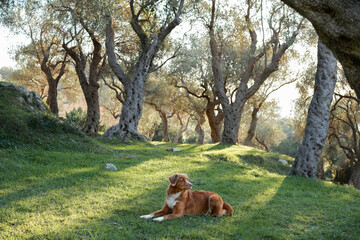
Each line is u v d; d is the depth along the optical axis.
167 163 12.96
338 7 3.63
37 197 6.53
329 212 6.74
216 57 26.05
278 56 24.03
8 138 11.52
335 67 13.66
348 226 5.75
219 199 5.76
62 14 21.23
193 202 5.63
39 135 12.79
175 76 33.78
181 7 19.97
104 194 7.10
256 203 7.24
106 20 17.38
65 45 23.27
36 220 5.12
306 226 5.59
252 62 25.81
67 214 5.61
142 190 7.80
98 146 14.59
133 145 19.06
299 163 13.60
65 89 39.50
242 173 12.23
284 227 5.49
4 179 7.85
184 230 4.81
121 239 4.39
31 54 29.58
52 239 4.36
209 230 4.88
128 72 26.09
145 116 44.69
